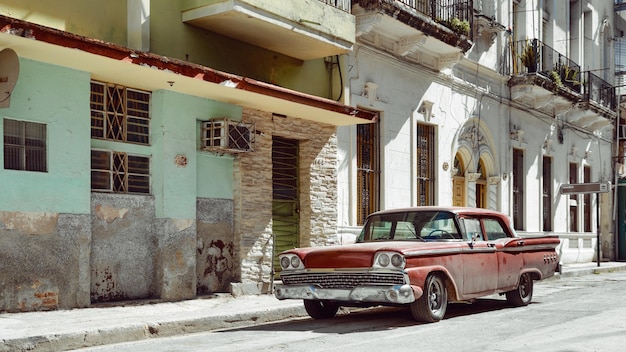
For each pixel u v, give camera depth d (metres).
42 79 10.40
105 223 11.39
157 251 12.10
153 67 10.68
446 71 20.27
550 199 26.69
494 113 22.83
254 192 13.91
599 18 31.61
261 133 14.18
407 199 18.39
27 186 10.11
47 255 10.32
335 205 15.96
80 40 9.62
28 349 7.97
